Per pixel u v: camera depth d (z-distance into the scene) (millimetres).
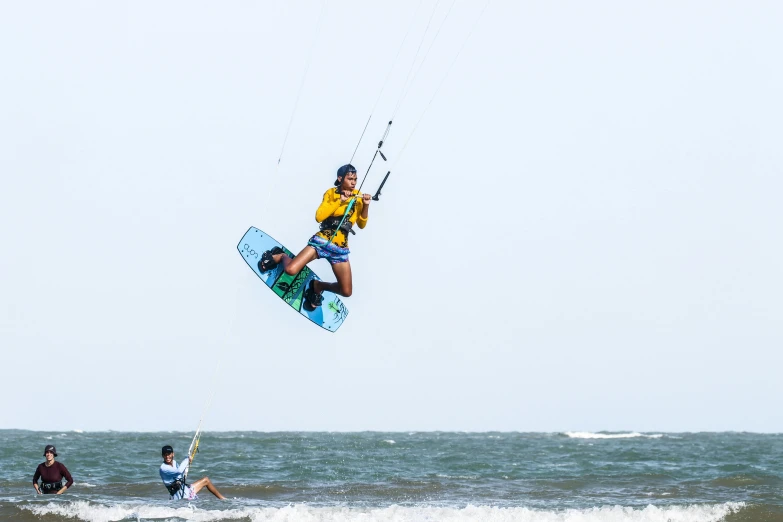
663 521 63656
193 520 61531
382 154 49000
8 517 62438
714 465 113500
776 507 66562
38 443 163750
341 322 54531
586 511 64875
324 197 49188
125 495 75938
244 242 53438
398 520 61812
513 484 86250
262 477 95500
